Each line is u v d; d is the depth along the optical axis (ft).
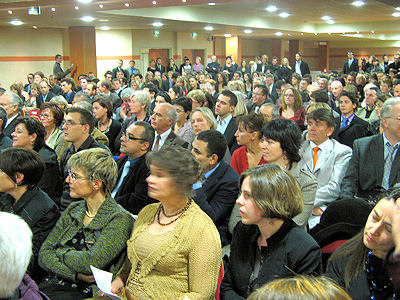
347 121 16.57
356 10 43.73
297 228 6.37
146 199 9.91
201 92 19.42
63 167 12.09
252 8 43.73
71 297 7.14
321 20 56.49
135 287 6.32
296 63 53.72
